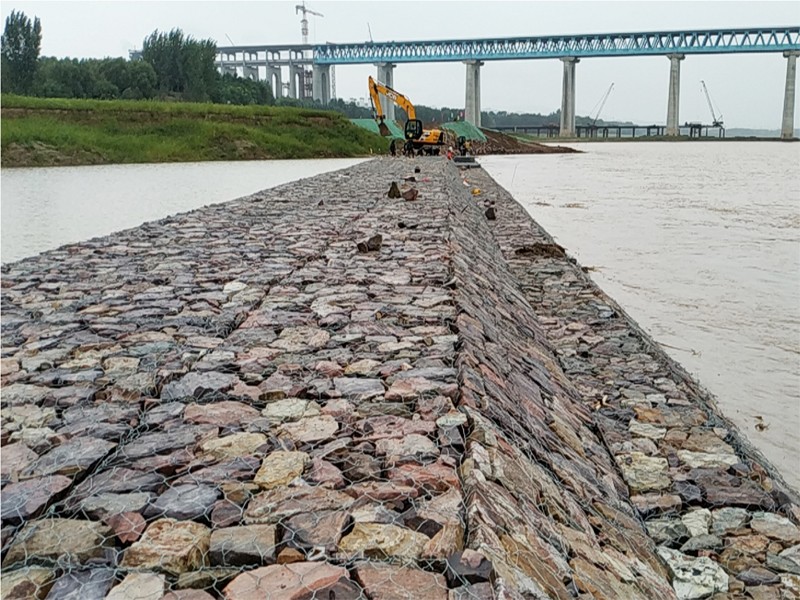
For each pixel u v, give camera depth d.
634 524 4.02
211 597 2.17
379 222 10.80
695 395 6.29
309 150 47.38
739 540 4.05
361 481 2.88
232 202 13.71
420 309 5.62
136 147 38.88
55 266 7.21
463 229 10.84
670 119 106.94
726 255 14.23
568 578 2.65
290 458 3.10
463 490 2.84
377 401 3.74
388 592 2.17
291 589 2.19
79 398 3.75
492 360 4.91
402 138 59.28
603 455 4.95
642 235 16.97
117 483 2.86
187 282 6.53
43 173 28.58
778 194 28.03
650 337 8.26
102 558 2.37
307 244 8.73
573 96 105.19
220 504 2.71
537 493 3.26
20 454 3.12
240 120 48.22
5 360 4.32
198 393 3.84
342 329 5.07
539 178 37.28
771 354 8.02
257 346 4.66
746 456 5.07
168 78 69.56
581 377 6.70
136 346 4.63
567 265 11.57
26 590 2.20
